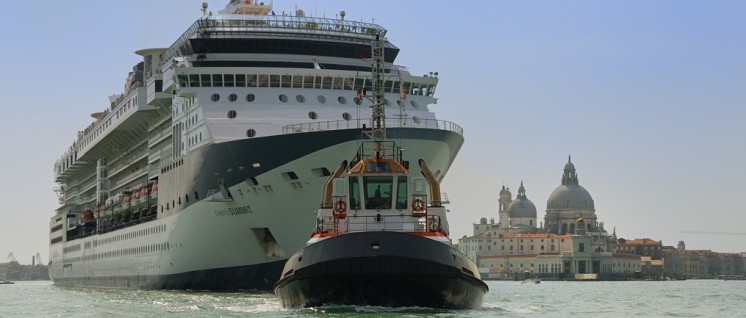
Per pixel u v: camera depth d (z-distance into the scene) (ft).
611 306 260.21
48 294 356.59
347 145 242.37
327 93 280.51
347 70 284.20
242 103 276.41
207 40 287.07
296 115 274.16
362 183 171.73
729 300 319.47
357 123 273.54
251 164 259.19
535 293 426.92
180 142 300.20
